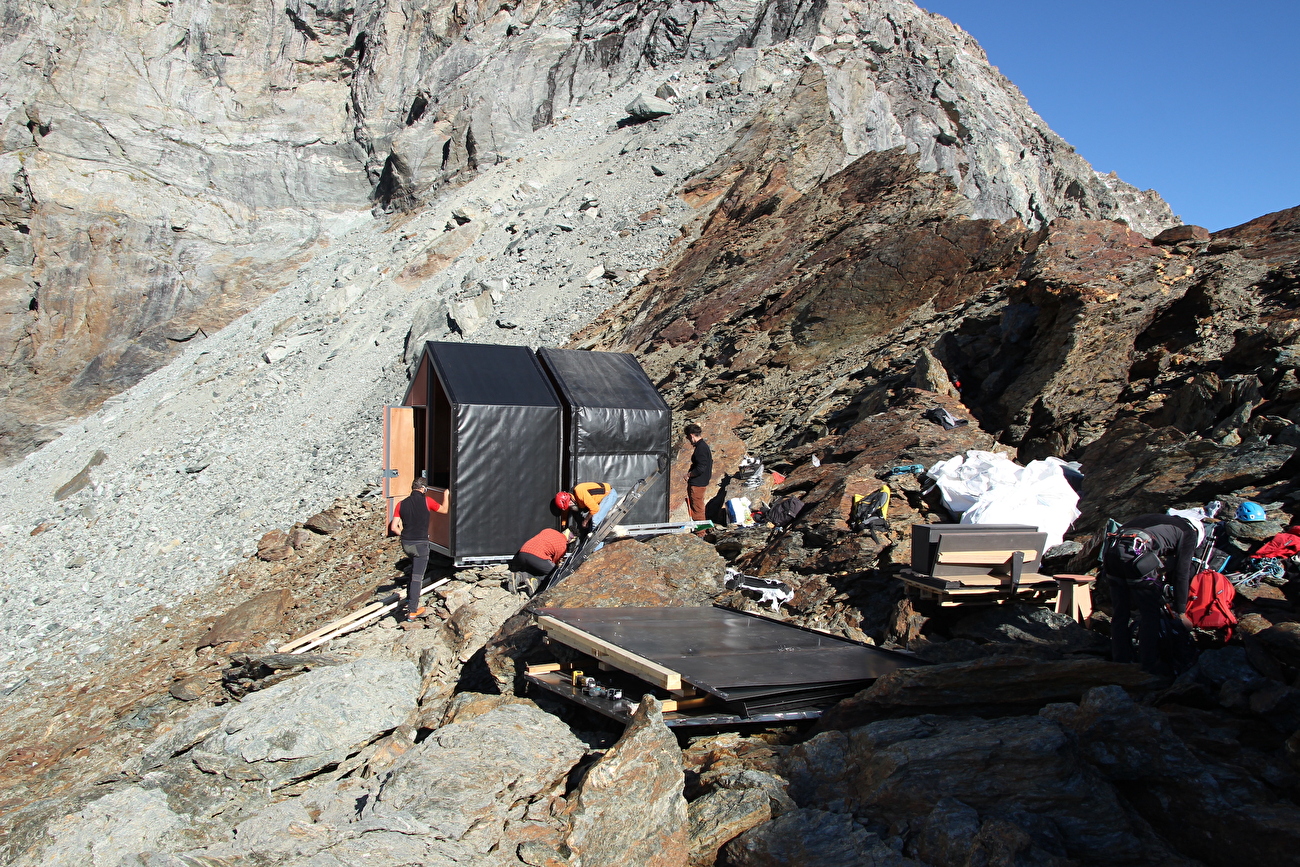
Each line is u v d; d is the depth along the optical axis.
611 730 4.47
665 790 3.36
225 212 44.22
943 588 5.15
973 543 5.27
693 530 8.70
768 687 4.12
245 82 47.44
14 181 39.41
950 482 7.02
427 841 3.23
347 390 24.19
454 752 3.92
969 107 40.00
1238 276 8.84
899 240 14.91
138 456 24.52
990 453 7.38
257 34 47.81
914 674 3.88
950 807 2.89
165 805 4.05
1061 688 3.80
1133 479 6.23
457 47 48.22
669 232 25.92
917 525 5.47
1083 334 9.18
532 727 4.24
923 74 39.28
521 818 3.53
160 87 44.94
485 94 42.59
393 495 10.39
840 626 5.78
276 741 4.58
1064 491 6.43
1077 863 2.55
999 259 13.41
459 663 6.64
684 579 6.82
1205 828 2.83
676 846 3.25
